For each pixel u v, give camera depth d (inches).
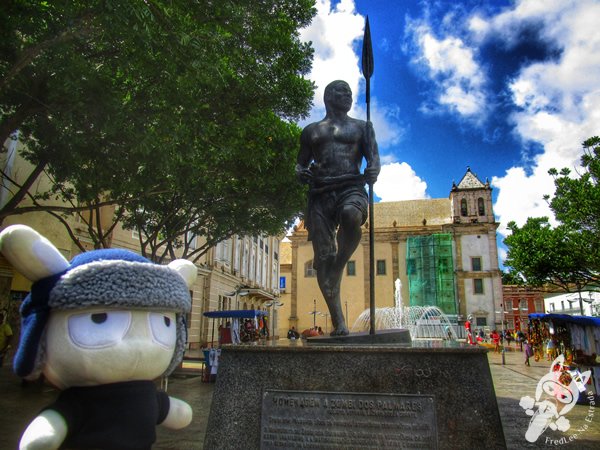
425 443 110.2
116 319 77.9
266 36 342.3
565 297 1940.2
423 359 115.0
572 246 810.2
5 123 262.4
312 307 1776.6
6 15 219.6
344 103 174.7
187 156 305.4
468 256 1722.4
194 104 281.6
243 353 124.4
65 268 79.7
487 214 1770.4
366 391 115.6
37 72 248.7
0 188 465.7
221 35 268.4
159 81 260.1
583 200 761.0
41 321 77.5
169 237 513.3
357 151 172.7
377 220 1919.3
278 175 454.0
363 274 1759.4
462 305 1667.1
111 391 79.0
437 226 1771.7
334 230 169.3
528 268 871.1
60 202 542.0
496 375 549.6
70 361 75.4
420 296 1686.8
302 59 398.3
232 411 120.6
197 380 481.4
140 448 79.0
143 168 331.0
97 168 307.6
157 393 93.6
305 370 120.0
